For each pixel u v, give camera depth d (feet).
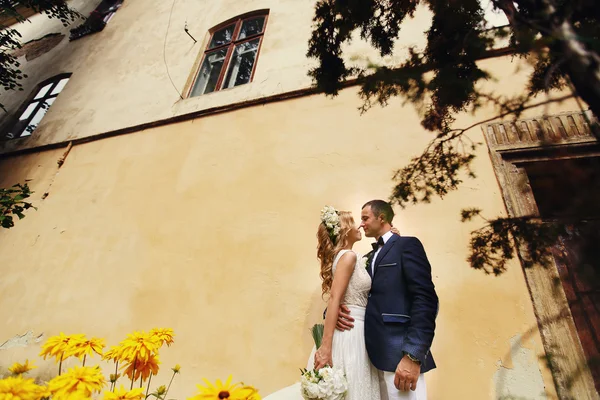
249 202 10.86
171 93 16.10
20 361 11.11
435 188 8.56
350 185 9.62
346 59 11.82
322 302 8.36
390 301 4.86
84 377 3.57
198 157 12.88
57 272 12.73
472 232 7.70
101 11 26.14
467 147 8.68
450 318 7.07
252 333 8.71
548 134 7.85
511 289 6.88
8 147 19.21
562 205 7.74
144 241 11.83
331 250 5.92
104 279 11.66
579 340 6.25
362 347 4.91
